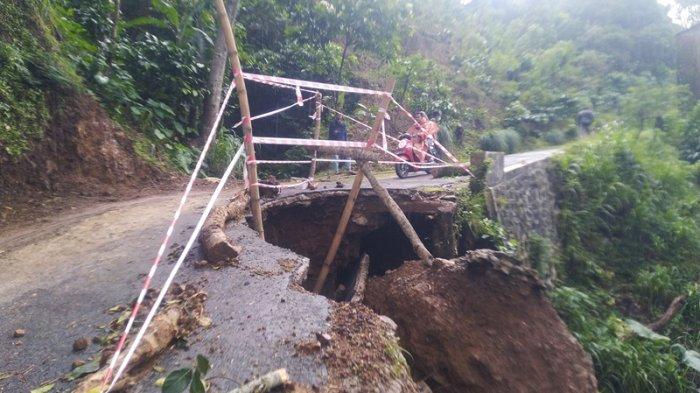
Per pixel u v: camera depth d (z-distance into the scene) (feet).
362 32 46.73
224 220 15.11
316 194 21.90
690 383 19.97
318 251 22.65
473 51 83.35
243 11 46.37
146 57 32.65
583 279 27.58
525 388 12.63
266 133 47.78
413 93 60.29
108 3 32.24
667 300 27.86
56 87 23.63
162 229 16.15
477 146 57.36
